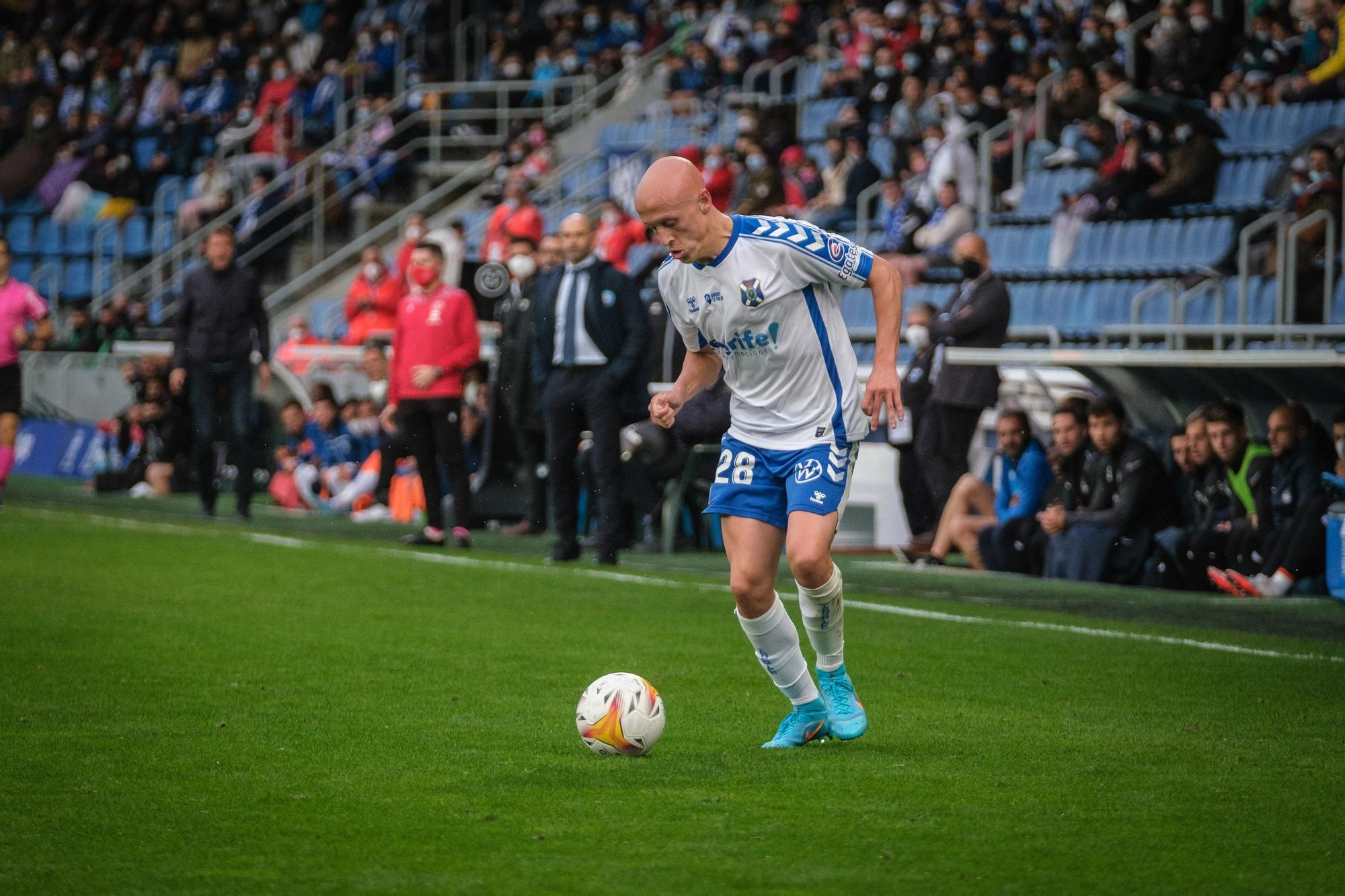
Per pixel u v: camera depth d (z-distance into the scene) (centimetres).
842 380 1095
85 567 2206
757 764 1066
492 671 1443
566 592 2044
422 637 1644
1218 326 2525
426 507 2652
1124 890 784
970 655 1563
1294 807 949
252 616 1766
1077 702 1308
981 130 3916
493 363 2941
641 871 811
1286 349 2819
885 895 774
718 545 2739
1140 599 2053
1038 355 2380
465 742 1132
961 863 827
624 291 2334
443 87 5372
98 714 1225
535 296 2384
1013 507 2384
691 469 2625
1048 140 3881
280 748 1106
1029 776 1033
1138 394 2430
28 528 2753
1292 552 2052
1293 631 1766
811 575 1073
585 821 912
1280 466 2097
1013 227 3691
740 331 1080
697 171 1065
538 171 4828
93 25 6725
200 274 2970
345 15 6084
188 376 3012
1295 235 2852
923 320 2758
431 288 2616
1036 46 4097
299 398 3641
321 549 2525
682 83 4834
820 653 1130
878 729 1191
